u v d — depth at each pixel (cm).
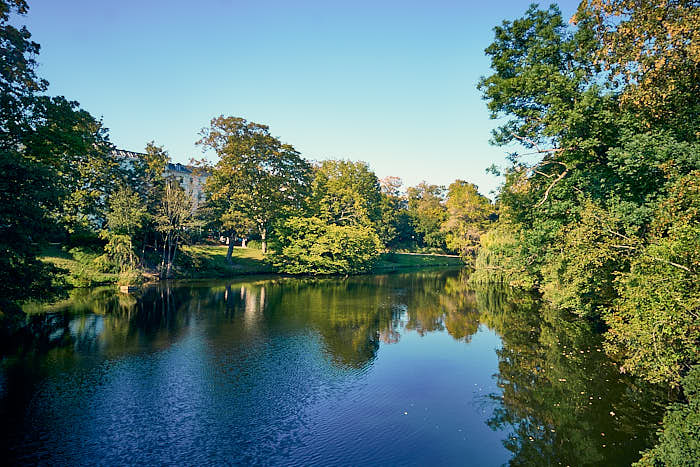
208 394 1392
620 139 1566
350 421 1214
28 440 1069
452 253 9669
